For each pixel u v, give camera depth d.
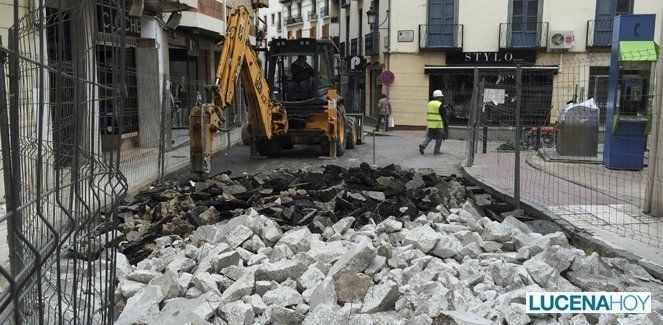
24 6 3.23
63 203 2.76
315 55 15.55
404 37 28.89
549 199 8.79
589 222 7.25
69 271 3.64
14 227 2.29
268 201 8.07
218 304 4.34
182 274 4.94
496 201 9.05
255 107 13.57
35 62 2.23
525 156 14.77
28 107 3.19
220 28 22.39
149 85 10.95
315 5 49.44
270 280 4.82
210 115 9.65
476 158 14.74
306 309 4.30
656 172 7.52
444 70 28.56
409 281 4.77
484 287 4.78
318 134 15.55
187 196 8.36
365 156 16.39
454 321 3.81
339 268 4.76
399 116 29.16
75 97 2.60
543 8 27.75
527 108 13.57
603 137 14.96
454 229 6.43
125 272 5.17
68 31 2.99
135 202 8.25
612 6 27.33
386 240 6.09
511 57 28.14
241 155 16.58
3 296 2.08
